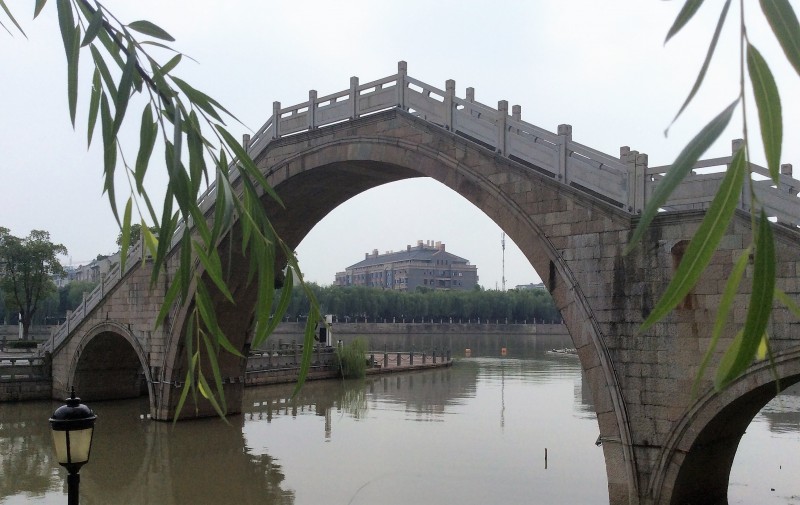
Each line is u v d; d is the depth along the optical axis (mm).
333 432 26609
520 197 17500
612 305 15469
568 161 16719
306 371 4578
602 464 21094
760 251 2537
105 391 35375
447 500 17281
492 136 18406
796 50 2299
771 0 2350
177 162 3477
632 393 14953
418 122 20156
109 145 3920
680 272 2709
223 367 29266
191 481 19641
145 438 25344
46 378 34812
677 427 14172
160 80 3926
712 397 13688
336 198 27234
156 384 28344
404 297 127625
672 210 14734
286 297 4508
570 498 17359
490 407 33125
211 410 29453
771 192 13414
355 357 47094
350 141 22141
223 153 4355
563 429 27016
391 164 21078
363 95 21922
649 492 14500
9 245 55688
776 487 17891
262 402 35281
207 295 4543
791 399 36688
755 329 2574
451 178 19109
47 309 84500
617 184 15766
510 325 127062
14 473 20547
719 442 14945
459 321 130500
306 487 18797
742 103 2352
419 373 51250
